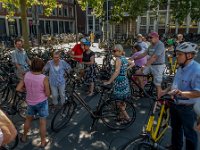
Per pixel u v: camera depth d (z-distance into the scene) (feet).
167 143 13.30
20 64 20.99
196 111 9.29
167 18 91.61
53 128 15.08
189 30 92.63
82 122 16.65
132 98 20.45
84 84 22.90
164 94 10.57
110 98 15.42
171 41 34.94
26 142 14.01
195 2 56.90
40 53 35.14
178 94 9.70
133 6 55.67
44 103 13.10
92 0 43.39
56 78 17.16
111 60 30.86
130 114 15.76
